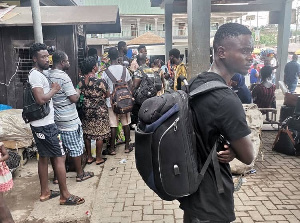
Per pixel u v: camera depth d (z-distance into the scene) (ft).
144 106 5.57
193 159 5.28
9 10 18.67
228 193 5.54
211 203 5.41
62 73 12.15
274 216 10.28
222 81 5.52
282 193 11.91
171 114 5.18
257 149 13.91
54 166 11.45
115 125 17.06
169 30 37.01
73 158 13.43
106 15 17.31
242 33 5.38
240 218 10.18
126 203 11.53
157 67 20.65
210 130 5.23
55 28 17.31
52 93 10.66
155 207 11.19
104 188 12.84
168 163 5.20
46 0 28.99
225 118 5.03
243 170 13.53
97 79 15.12
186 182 5.22
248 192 12.05
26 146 15.53
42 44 10.73
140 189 12.73
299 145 15.92
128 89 16.46
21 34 17.51
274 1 36.14
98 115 15.33
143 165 5.45
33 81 10.41
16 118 15.37
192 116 5.34
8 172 9.12
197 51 17.70
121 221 10.28
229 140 5.15
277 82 38.65
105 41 57.26
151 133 5.25
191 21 17.43
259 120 14.33
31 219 10.59
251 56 5.53
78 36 21.20
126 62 22.88
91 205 11.48
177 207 11.16
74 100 12.31
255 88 20.21
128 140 17.53
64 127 12.54
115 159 16.52
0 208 8.92
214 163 5.32
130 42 69.72
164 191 5.27
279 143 16.57
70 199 11.50
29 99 10.61
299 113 16.15
